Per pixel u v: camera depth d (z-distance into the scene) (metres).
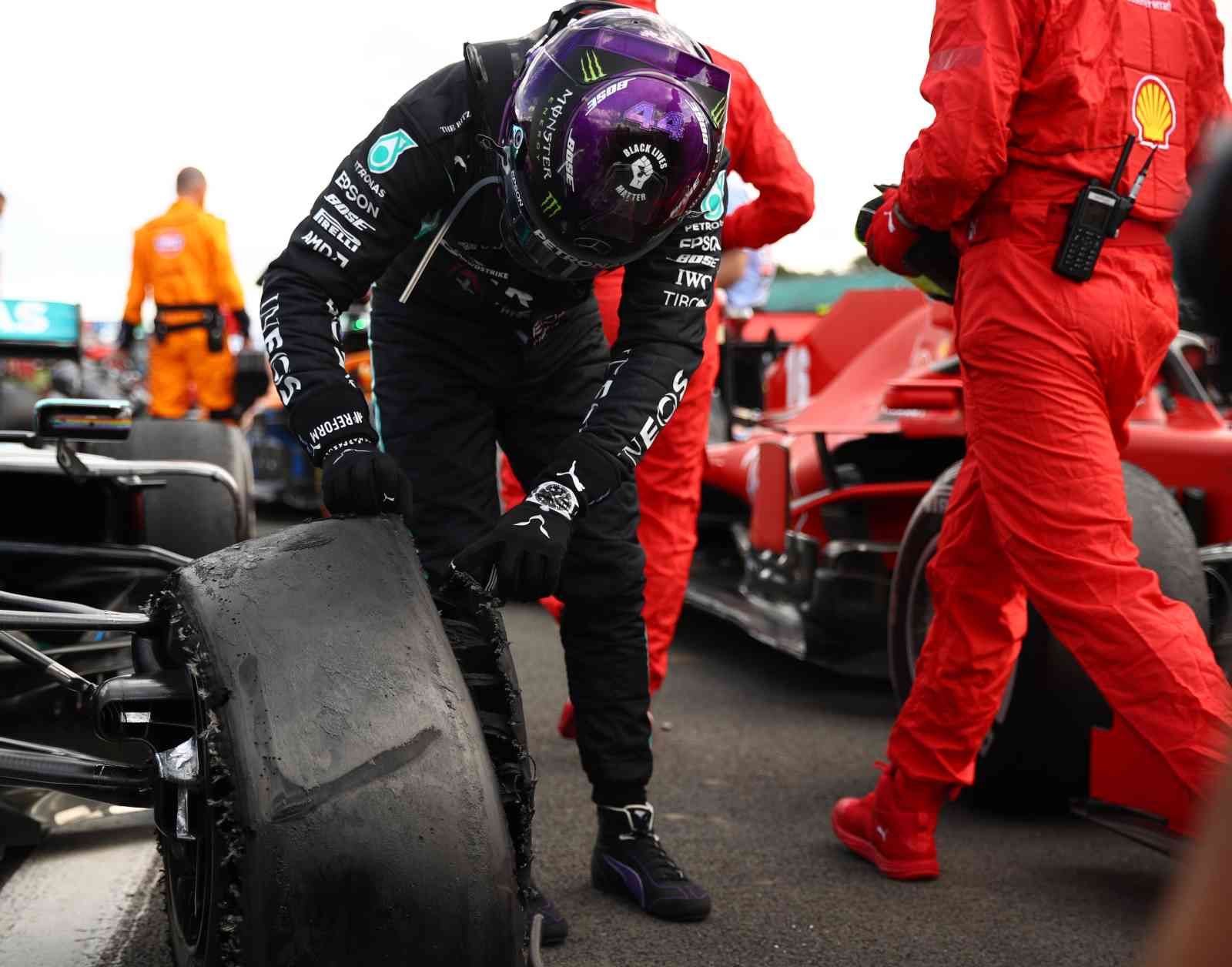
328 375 1.62
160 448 3.36
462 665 1.49
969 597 2.36
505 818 1.31
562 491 1.63
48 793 2.49
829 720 3.79
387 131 1.72
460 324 2.02
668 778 3.16
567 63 1.59
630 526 2.23
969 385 2.18
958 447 4.02
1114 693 2.01
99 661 2.48
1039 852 2.66
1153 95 2.09
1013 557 2.11
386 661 1.31
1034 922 2.26
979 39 2.04
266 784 1.21
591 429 1.71
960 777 2.45
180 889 1.57
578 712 2.29
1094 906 2.35
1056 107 2.06
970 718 2.40
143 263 7.27
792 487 4.29
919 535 3.13
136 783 1.61
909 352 4.22
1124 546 2.06
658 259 1.82
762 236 3.13
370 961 1.21
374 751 1.25
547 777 3.12
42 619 1.50
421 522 2.06
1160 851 2.18
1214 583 2.88
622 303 1.85
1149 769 2.27
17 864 2.42
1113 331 2.08
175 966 1.54
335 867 1.20
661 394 1.76
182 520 3.06
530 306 1.98
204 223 7.25
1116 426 2.21
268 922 1.19
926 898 2.38
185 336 7.24
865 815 2.58
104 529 2.70
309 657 1.29
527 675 4.27
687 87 1.60
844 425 4.00
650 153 1.58
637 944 2.14
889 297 4.75
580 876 2.46
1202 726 1.93
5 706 2.35
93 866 2.40
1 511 2.75
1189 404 3.34
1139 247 2.11
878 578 3.78
